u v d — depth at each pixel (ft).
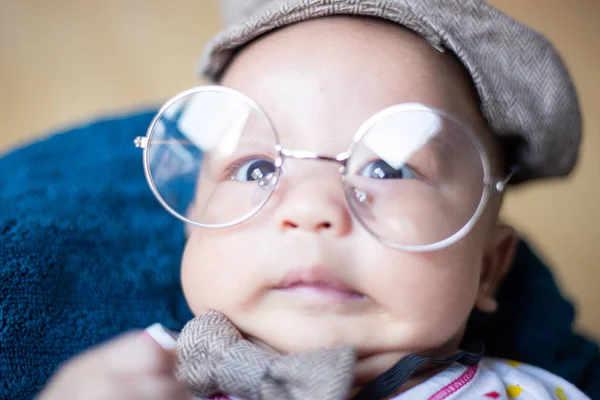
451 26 1.20
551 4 2.30
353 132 1.13
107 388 0.96
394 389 1.10
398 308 1.10
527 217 2.09
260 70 1.19
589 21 2.28
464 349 1.25
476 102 1.23
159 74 2.14
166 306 1.31
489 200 1.23
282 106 1.15
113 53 2.16
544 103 1.25
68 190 1.36
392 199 1.12
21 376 1.12
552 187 2.13
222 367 1.06
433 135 1.14
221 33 1.26
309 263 1.08
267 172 1.14
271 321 1.10
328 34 1.18
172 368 1.03
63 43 2.14
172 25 2.24
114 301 1.26
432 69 1.18
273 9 1.20
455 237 1.14
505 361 1.33
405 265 1.10
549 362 1.44
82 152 1.47
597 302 1.95
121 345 1.02
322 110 1.14
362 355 1.12
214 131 1.18
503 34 1.22
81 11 2.20
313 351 1.04
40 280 1.18
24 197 1.32
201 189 1.20
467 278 1.16
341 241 1.09
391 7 1.18
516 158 1.32
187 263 1.20
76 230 1.29
